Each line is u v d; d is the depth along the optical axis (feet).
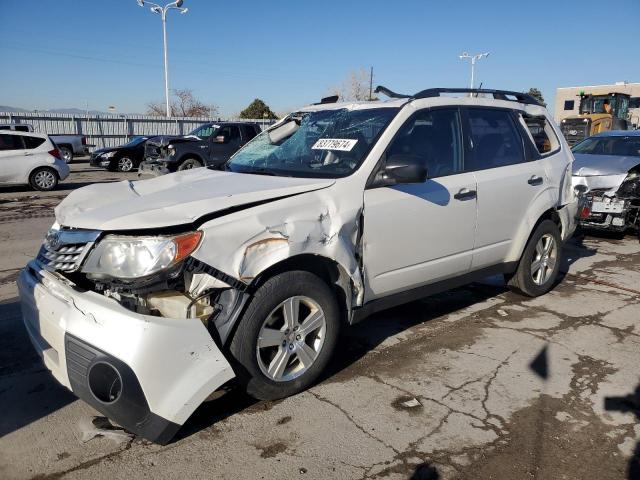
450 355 13.65
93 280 10.06
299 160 13.41
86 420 10.54
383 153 12.62
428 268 13.73
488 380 12.34
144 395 8.87
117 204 10.56
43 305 10.14
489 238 15.35
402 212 12.67
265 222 10.28
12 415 10.71
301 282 10.78
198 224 9.78
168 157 52.26
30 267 11.18
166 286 9.81
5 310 16.49
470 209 14.44
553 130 18.40
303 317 11.40
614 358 13.58
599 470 9.23
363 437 10.06
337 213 11.37
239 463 9.29
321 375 12.48
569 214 18.40
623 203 26.27
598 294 18.85
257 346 10.40
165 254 9.26
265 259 10.12
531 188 16.46
